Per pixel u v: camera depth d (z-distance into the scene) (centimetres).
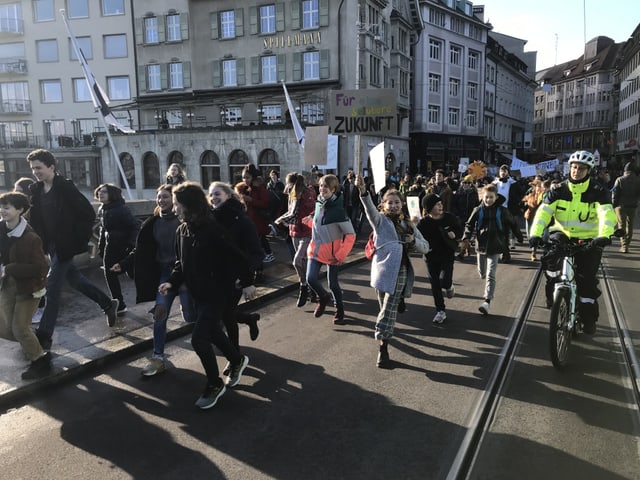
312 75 3181
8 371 447
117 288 617
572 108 9394
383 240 483
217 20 3409
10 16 4200
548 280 604
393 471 309
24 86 4275
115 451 336
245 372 466
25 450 338
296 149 2873
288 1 3170
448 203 1106
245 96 3250
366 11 3061
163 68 3619
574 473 306
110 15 3950
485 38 4991
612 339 551
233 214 438
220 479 303
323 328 601
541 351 519
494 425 366
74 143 3816
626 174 1115
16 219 433
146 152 3294
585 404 398
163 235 475
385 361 475
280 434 355
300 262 679
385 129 777
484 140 5069
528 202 1191
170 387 438
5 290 438
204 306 405
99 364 478
